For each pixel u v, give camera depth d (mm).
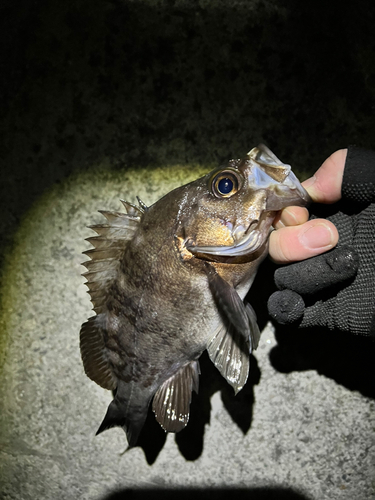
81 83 268
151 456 280
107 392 280
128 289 204
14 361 281
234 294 191
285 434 275
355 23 263
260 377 273
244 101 264
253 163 188
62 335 277
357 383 272
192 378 217
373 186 199
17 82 271
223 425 276
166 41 264
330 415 274
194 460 279
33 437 284
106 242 210
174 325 198
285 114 263
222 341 204
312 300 223
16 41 269
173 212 195
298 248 198
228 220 190
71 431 282
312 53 264
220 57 264
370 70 263
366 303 203
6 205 274
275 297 210
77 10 267
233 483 278
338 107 263
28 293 277
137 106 267
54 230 274
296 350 272
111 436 282
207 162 266
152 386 217
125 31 265
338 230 220
